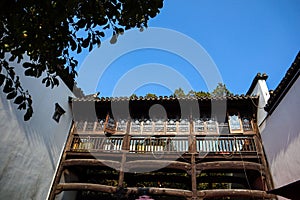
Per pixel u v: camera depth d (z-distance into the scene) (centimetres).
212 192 799
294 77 688
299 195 548
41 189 852
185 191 816
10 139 711
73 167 1040
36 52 273
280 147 761
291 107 705
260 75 973
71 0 225
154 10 262
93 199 1108
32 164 808
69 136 1062
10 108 711
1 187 674
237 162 851
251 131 942
